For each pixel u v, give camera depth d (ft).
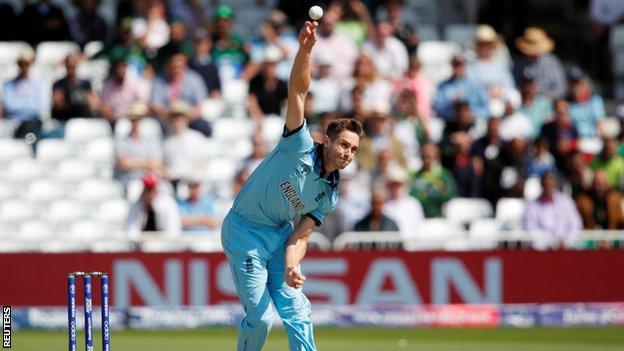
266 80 175.11
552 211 154.81
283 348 123.44
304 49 76.33
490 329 142.41
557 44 211.82
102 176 172.76
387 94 174.70
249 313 82.84
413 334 137.69
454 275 143.74
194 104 174.81
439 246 151.84
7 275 143.23
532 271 144.15
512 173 165.78
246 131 174.09
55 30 191.72
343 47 181.27
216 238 145.69
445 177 161.58
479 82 177.37
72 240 144.97
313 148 80.12
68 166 172.96
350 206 157.69
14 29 192.03
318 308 143.64
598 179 158.71
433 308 143.74
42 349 122.93
